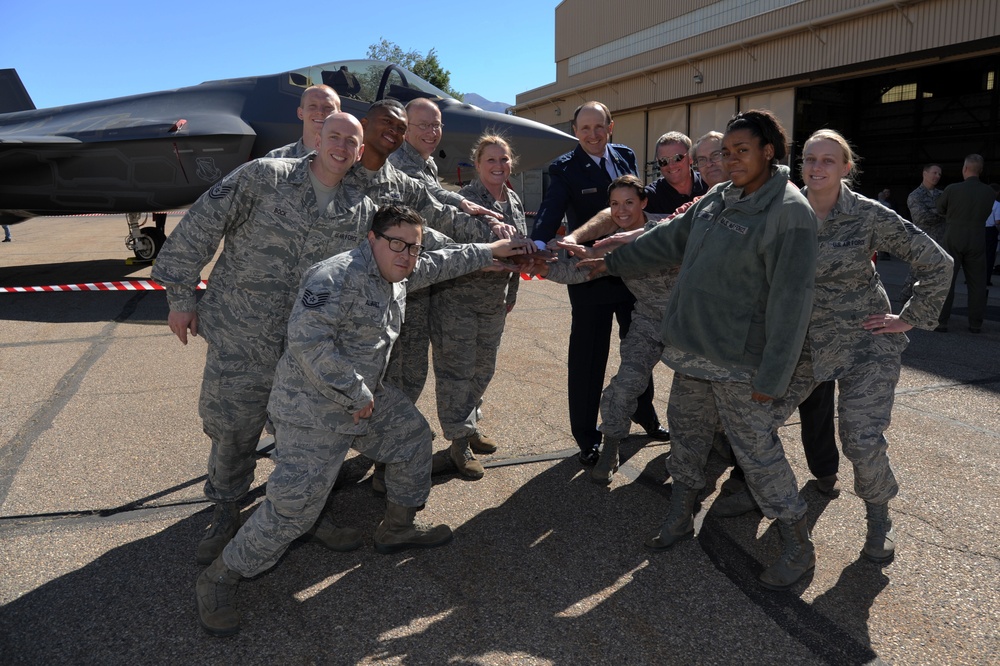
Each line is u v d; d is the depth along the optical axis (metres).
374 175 2.92
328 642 2.20
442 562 2.68
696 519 3.05
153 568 2.64
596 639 2.20
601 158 3.66
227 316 2.57
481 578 2.57
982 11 13.45
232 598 2.29
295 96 9.77
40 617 2.34
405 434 2.63
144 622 2.31
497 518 3.04
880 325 2.57
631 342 3.35
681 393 2.74
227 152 9.38
